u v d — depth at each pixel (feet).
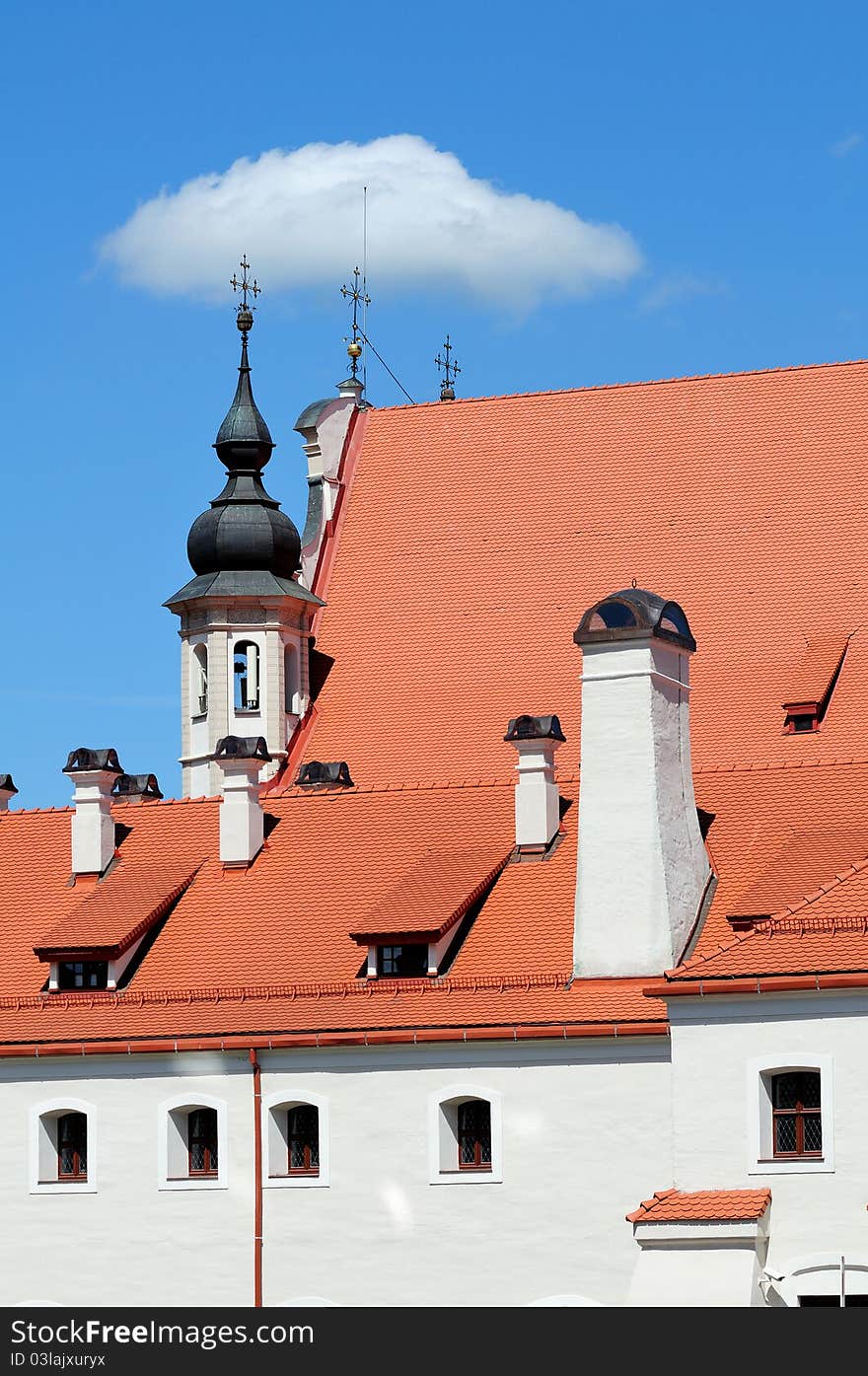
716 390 343.87
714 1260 232.53
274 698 342.85
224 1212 264.52
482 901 270.26
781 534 330.54
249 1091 264.93
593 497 343.46
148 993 274.16
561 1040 252.01
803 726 311.88
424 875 273.33
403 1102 258.78
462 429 356.38
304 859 285.02
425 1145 257.14
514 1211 252.83
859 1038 233.35
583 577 337.93
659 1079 248.52
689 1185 238.48
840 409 336.70
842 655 317.42
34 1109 272.92
